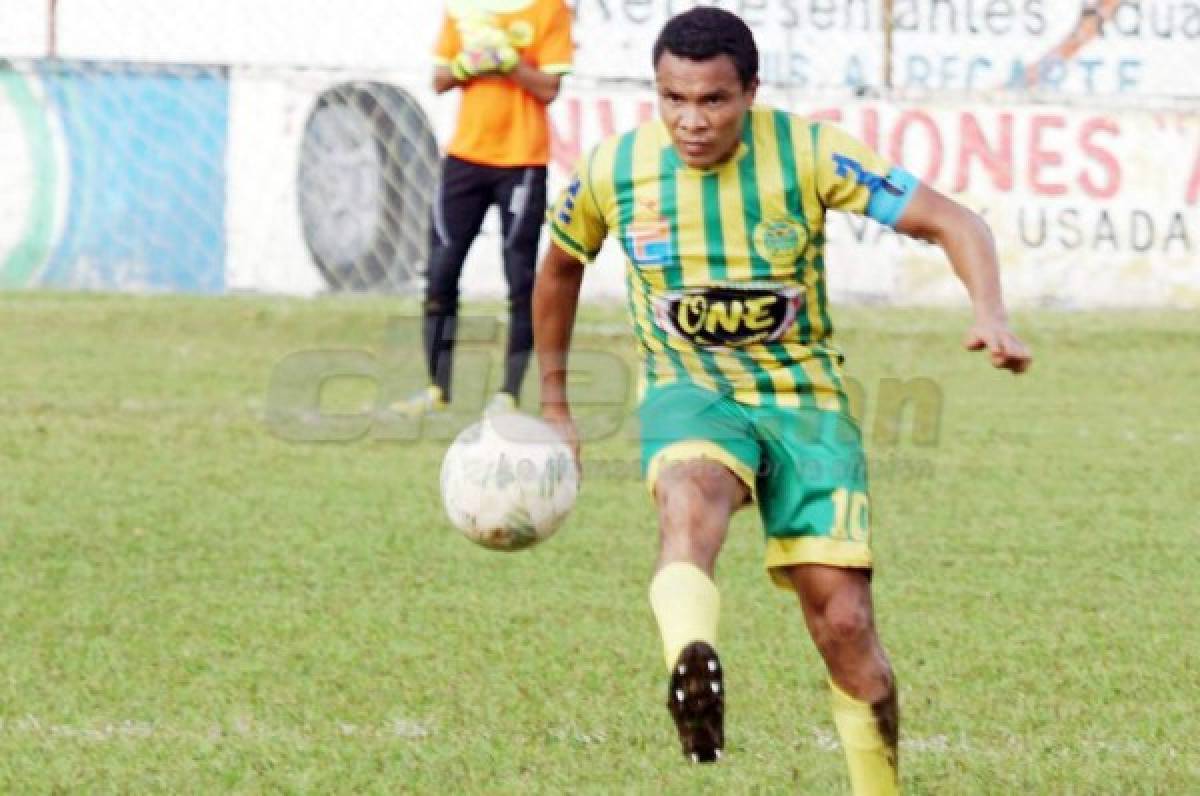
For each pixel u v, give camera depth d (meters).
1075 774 17.09
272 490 31.19
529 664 20.95
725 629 22.73
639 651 21.53
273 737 18.14
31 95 51.84
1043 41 54.41
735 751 17.81
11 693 19.64
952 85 54.31
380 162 52.62
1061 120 52.94
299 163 52.41
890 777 15.12
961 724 18.77
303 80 52.25
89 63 51.72
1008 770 17.23
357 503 30.27
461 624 22.75
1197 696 19.91
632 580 25.28
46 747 17.72
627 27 53.28
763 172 15.27
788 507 15.16
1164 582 25.55
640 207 15.60
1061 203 53.16
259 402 39.66
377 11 53.41
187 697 19.56
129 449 34.53
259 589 24.48
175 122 52.09
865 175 15.14
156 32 53.47
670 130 15.00
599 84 51.88
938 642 22.09
